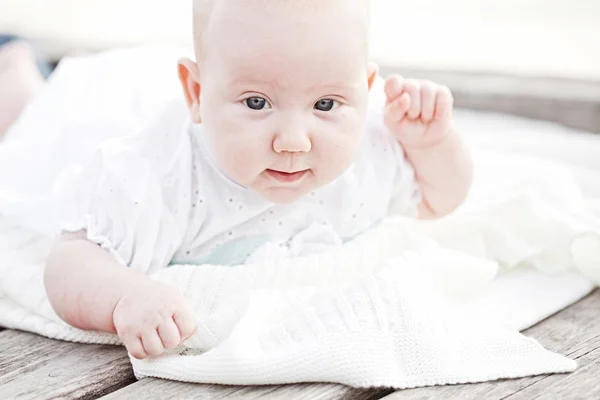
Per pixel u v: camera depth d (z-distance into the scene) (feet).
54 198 4.63
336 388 3.46
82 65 6.34
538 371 3.55
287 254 4.28
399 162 4.59
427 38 10.44
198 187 4.21
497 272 4.80
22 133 6.07
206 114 3.80
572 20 10.62
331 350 3.47
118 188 4.11
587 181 6.14
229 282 4.04
